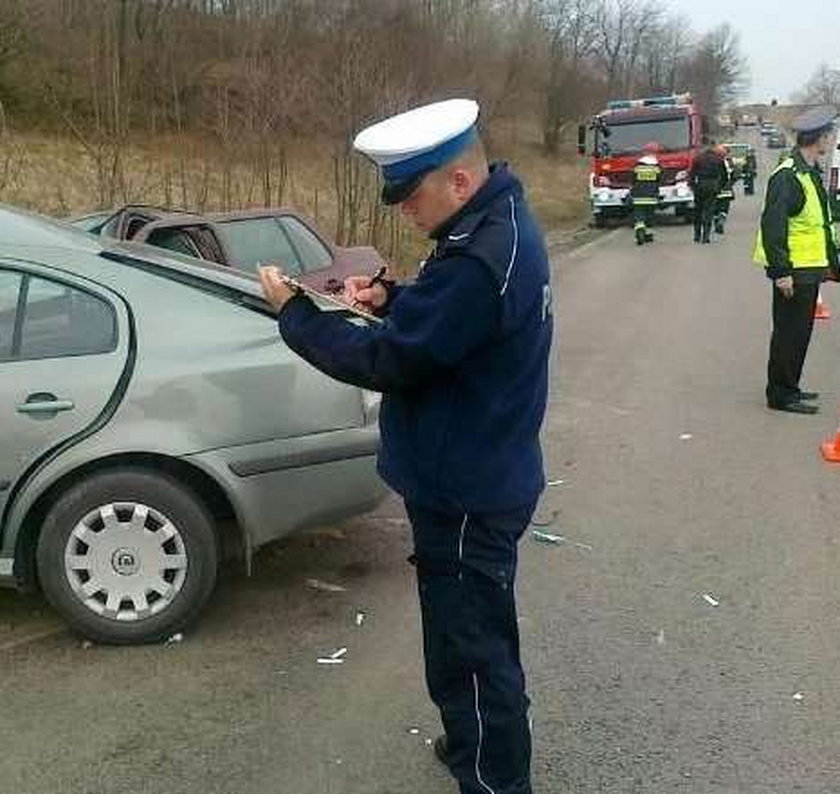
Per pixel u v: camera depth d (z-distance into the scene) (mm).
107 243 4488
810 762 3336
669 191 25828
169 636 4141
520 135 46094
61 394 3949
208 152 17453
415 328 2525
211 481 4129
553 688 3801
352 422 4238
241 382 4086
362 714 3637
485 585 2756
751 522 5465
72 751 3420
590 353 10109
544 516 5578
